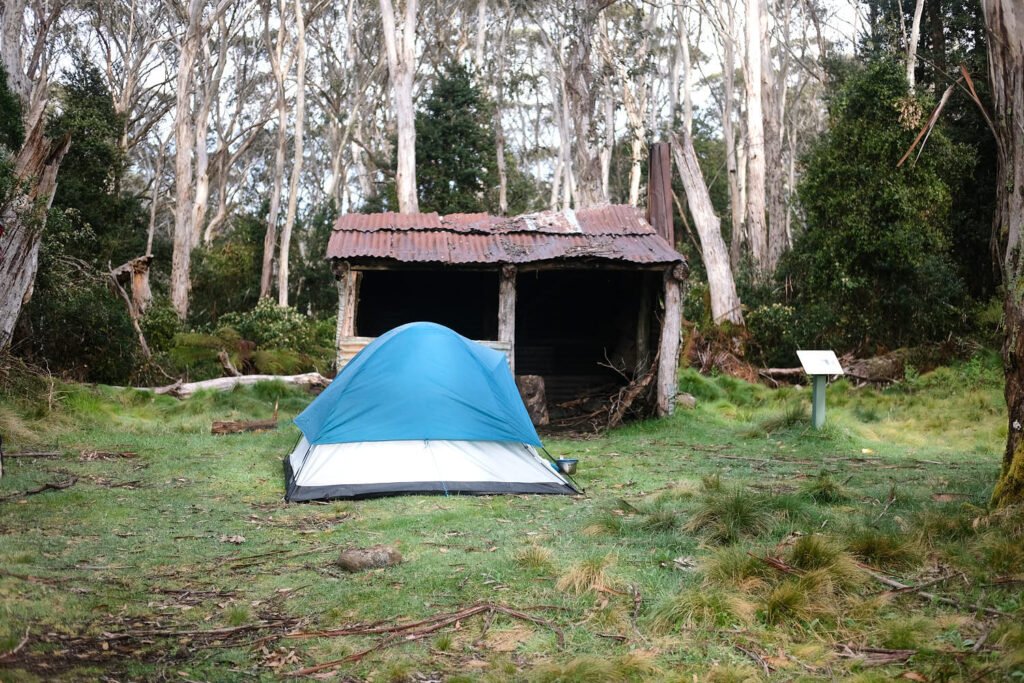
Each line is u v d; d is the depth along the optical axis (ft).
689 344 62.39
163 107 123.44
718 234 67.26
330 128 137.18
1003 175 20.85
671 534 19.21
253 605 15.24
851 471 29.07
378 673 12.40
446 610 14.82
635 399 46.21
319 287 114.32
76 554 18.12
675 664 12.59
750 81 87.76
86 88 87.15
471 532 20.13
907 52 70.28
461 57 122.21
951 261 61.62
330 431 25.94
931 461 31.37
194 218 112.78
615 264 43.50
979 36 68.74
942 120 64.18
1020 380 19.58
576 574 15.84
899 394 50.67
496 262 42.88
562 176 137.49
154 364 50.78
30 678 11.85
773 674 12.16
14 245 37.42
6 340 37.83
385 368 26.96
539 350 57.21
